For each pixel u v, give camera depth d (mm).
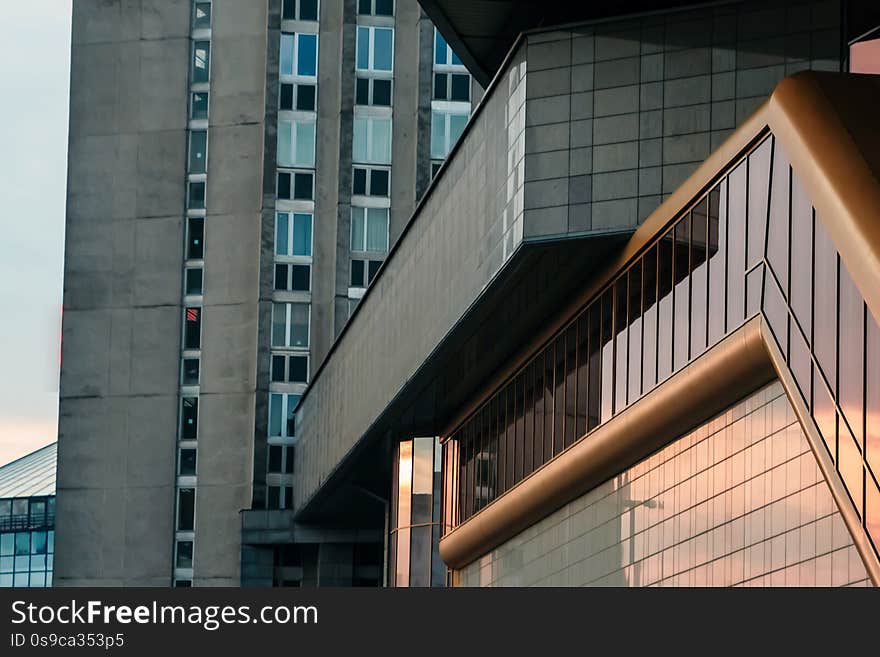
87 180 100312
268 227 96250
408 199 95688
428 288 52406
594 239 39688
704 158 38344
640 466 39812
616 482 41750
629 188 39156
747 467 32375
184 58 100750
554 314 46594
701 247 34844
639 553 39438
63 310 99312
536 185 40250
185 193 99562
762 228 31219
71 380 98625
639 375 38875
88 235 99812
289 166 97312
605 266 41469
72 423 98375
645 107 39188
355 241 95312
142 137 100312
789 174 29734
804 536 29219
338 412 72375
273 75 97688
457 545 59062
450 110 96188
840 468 27141
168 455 97125
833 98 28859
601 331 42062
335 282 94625
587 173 39688
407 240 56438
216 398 96750
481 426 56562
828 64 37219
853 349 26578
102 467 97688
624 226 39125
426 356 52375
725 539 33438
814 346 28359
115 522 97000
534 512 49312
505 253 41969
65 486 97688
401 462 63875
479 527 55594
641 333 38844
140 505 96875
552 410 46844
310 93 98000
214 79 100000
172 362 98000
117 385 98375
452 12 46812
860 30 37562
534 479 48094
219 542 95188
